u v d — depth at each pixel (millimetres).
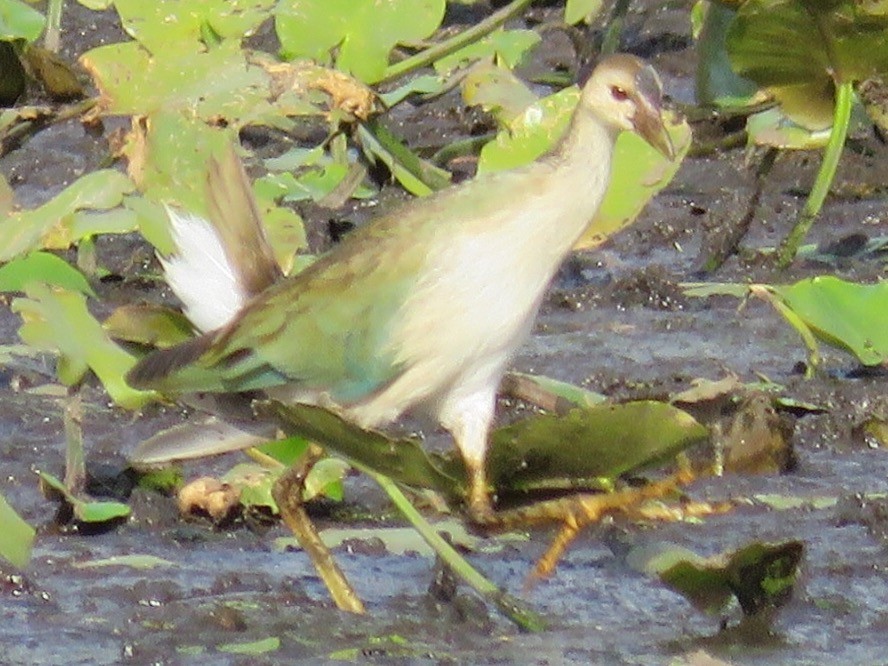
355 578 8359
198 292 8820
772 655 7516
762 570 7715
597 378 10906
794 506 9148
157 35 12281
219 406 8414
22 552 8023
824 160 12719
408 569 8484
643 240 13680
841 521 8961
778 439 9641
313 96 12617
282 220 11234
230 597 8102
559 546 7883
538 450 8047
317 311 8281
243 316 8383
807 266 13133
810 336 10820
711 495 9297
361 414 8375
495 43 14195
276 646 7551
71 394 9234
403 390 8320
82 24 17359
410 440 7637
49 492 9086
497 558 8562
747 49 11875
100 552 8633
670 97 15219
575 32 14734
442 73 14062
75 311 9344
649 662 7414
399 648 7535
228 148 9227
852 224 14156
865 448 10047
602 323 12047
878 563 8445
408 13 12773
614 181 11859
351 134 13383
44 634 7695
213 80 11492
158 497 9141
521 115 12023
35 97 12422
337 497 9227
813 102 12289
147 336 9320
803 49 11789
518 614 7773
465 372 8266
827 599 8062
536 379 10023
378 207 13688
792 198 14562
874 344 10656
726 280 12875
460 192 8305
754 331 11867
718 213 13641
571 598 8125
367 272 8258
